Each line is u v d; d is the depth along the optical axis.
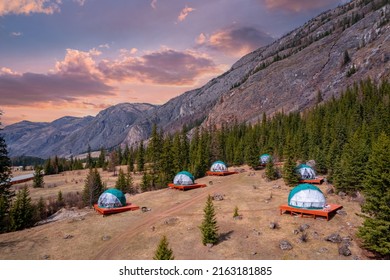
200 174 74.38
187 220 38.31
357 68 179.25
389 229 24.86
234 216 37.84
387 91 119.88
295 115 138.75
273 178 60.22
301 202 37.12
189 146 103.69
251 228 34.03
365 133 66.25
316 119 106.94
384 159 26.42
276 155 88.62
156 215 42.00
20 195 46.31
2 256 29.31
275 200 45.03
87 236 34.81
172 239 32.34
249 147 77.75
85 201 58.97
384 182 25.75
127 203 49.06
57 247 31.73
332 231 31.98
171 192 56.38
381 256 25.84
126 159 142.12
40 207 53.88
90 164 147.38
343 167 44.19
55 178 104.75
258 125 134.62
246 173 71.50
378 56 169.88
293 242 29.81
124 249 30.66
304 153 78.00
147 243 31.88
